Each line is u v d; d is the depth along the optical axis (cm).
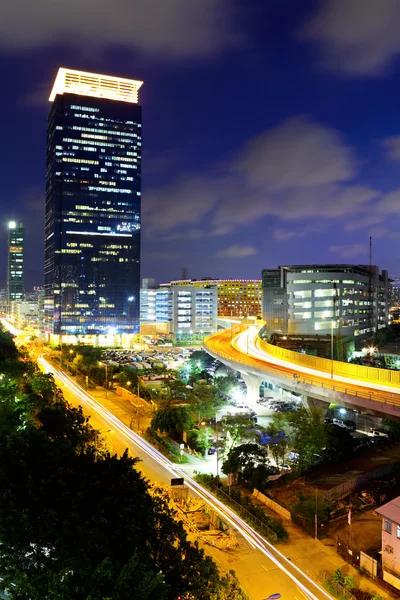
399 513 4531
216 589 2973
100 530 2730
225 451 7644
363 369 8644
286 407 10731
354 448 7888
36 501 2959
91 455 3894
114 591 2253
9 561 2570
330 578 4362
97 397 12275
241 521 5597
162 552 3125
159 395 11425
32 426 5522
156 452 8106
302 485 6644
